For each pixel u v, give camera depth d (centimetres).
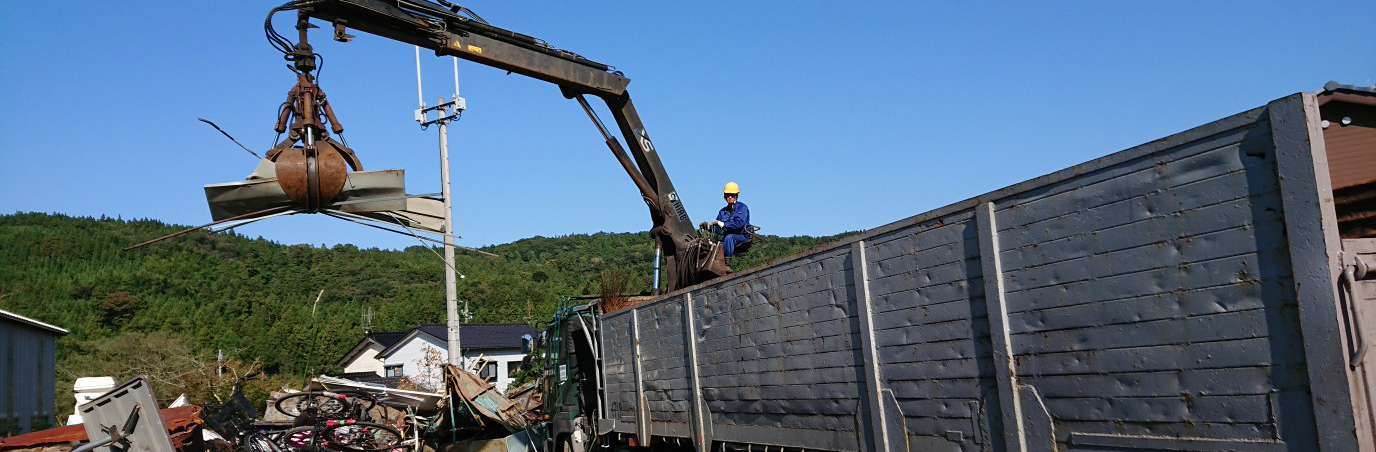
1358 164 544
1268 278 420
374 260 9844
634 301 1308
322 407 1416
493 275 8606
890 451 676
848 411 726
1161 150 473
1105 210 504
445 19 1089
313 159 864
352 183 881
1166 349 469
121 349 4528
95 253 8800
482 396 1858
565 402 1374
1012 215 566
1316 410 397
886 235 684
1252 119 429
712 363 938
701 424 955
